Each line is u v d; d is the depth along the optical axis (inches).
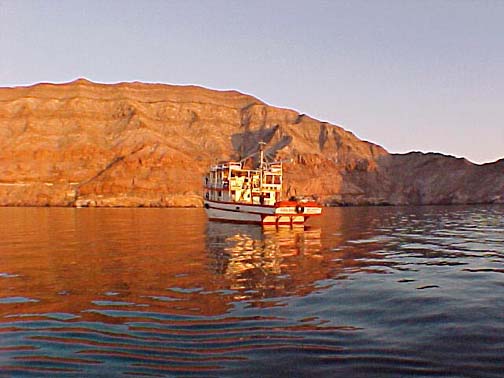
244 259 1010.1
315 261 981.2
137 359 387.2
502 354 394.3
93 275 799.1
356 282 725.9
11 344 429.1
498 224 2347.4
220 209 2503.7
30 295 634.8
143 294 637.3
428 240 1485.0
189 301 594.2
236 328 471.2
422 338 436.8
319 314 526.0
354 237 1600.6
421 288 673.0
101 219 2883.9
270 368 365.1
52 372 363.6
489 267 890.7
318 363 374.9
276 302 585.9
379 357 387.5
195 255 1078.4
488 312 530.6
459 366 368.2
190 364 374.9
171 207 5644.7
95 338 443.5
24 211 4271.7
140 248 1229.7
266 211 2146.9
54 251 1159.6
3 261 976.3
